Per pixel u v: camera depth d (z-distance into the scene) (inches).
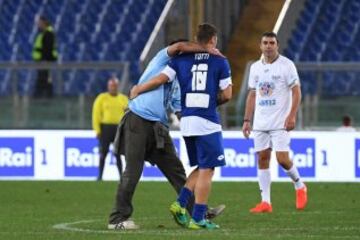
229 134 2711.6
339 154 2704.2
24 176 2802.7
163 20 3282.5
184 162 2699.3
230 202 2028.8
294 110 1797.5
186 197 1477.6
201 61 1437.0
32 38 3535.9
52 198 2134.6
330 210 1823.3
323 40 3358.8
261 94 1820.9
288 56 3324.3
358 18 3408.0
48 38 3211.1
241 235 1352.1
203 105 1430.9
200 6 3120.1
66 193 2271.2
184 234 1365.7
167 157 1488.7
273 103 1814.7
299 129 2817.4
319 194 2239.2
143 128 1457.9
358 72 2834.6
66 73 3034.0
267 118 1813.5
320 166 2706.7
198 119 1432.1
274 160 2684.5
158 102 1461.6
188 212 1510.8
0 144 2805.1
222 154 1441.9
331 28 3380.9
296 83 1800.0
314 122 2824.8
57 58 3400.6
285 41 3334.2
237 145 2709.2
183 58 1444.4
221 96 1438.2
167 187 2442.2
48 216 1723.7
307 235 1359.5
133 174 1457.9
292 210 1827.0
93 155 2783.0
